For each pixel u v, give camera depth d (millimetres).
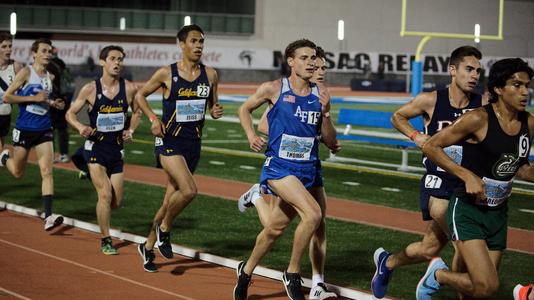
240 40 53000
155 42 52719
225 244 9031
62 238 9164
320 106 6445
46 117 9883
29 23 50625
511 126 5277
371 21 53250
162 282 7246
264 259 8289
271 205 7262
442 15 46125
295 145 6375
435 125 6211
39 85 9898
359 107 32625
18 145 9898
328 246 9039
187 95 7684
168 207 7695
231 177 14617
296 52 6359
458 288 5645
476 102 6180
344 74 50406
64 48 44438
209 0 52375
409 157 18391
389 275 6598
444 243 6289
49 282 7168
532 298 5602
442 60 49469
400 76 50406
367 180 14547
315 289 6742
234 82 49312
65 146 16203
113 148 8492
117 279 7324
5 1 50031
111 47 8391
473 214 5434
